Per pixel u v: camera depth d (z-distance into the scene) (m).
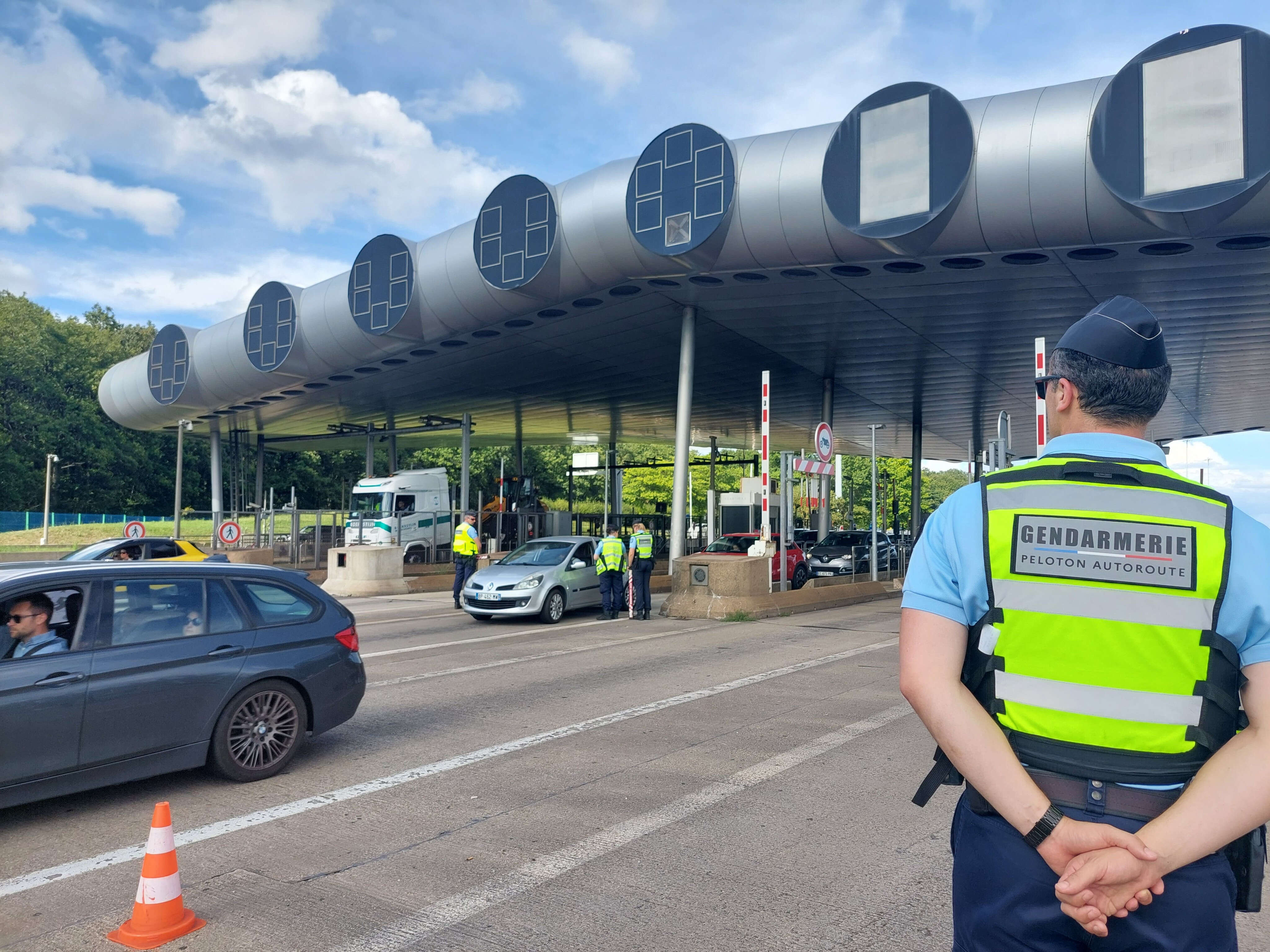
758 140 19.02
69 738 5.43
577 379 35.72
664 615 17.94
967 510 1.87
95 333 78.00
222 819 5.50
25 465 68.44
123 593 5.92
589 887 4.43
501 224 22.44
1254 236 16.64
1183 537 1.68
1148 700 1.66
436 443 60.88
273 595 6.70
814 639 14.20
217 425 45.19
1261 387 34.31
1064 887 1.59
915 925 4.00
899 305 23.62
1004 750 1.70
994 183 16.70
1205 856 1.62
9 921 4.10
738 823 5.38
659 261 20.48
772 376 34.91
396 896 4.34
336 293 28.52
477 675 10.69
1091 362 1.87
